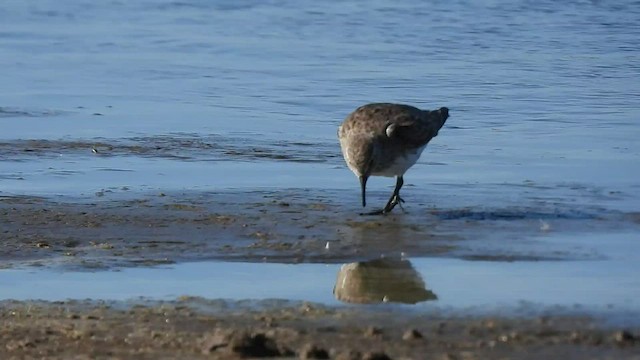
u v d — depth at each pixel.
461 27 35.94
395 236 14.02
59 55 31.80
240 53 31.95
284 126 22.25
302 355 9.18
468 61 30.42
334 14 38.75
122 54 31.95
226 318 10.69
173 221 14.83
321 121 22.81
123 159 19.16
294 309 10.98
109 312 10.98
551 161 18.95
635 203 15.88
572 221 14.77
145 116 23.31
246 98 25.45
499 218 14.95
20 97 25.58
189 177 17.75
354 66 29.67
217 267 12.79
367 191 16.62
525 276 12.17
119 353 9.54
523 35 34.62
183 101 25.16
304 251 13.42
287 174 17.97
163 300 11.45
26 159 19.08
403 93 25.88
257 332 9.84
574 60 30.52
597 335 9.91
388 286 11.88
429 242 13.73
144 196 16.28
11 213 15.23
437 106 24.31
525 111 23.81
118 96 25.78
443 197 16.27
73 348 9.75
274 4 41.12
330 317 10.66
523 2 40.00
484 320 10.44
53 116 23.25
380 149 14.97
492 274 12.29
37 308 11.17
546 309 10.81
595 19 37.25
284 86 26.86
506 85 26.89
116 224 14.70
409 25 36.44
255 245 13.69
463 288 11.71
